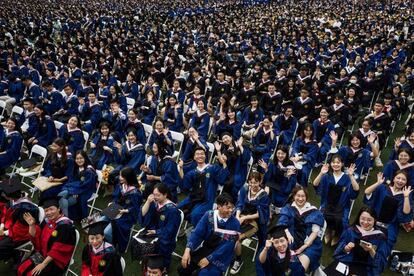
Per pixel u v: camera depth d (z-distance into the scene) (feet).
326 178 19.06
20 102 36.11
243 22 76.23
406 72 39.19
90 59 49.11
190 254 14.92
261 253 14.48
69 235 15.31
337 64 43.32
